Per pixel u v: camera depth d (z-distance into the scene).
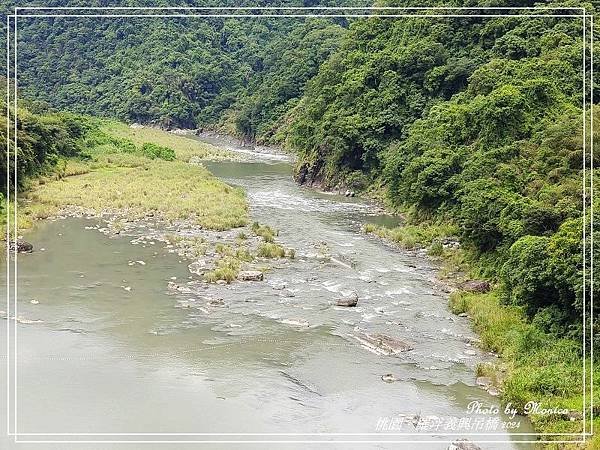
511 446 23.67
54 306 36.72
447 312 36.94
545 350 29.94
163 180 73.69
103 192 66.38
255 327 34.41
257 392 27.47
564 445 23.19
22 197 63.41
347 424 25.09
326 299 38.81
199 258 46.53
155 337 32.81
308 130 86.50
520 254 33.41
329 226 58.03
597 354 28.73
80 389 27.31
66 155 81.44
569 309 31.12
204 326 34.41
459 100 66.81
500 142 52.88
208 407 26.16
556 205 37.84
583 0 70.94
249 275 42.06
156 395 26.98
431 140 61.56
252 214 62.50
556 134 46.75
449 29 79.25
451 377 29.06
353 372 29.44
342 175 77.69
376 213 64.25
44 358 30.12
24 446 23.06
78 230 53.91
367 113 78.00
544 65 60.69
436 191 54.28
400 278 43.06
